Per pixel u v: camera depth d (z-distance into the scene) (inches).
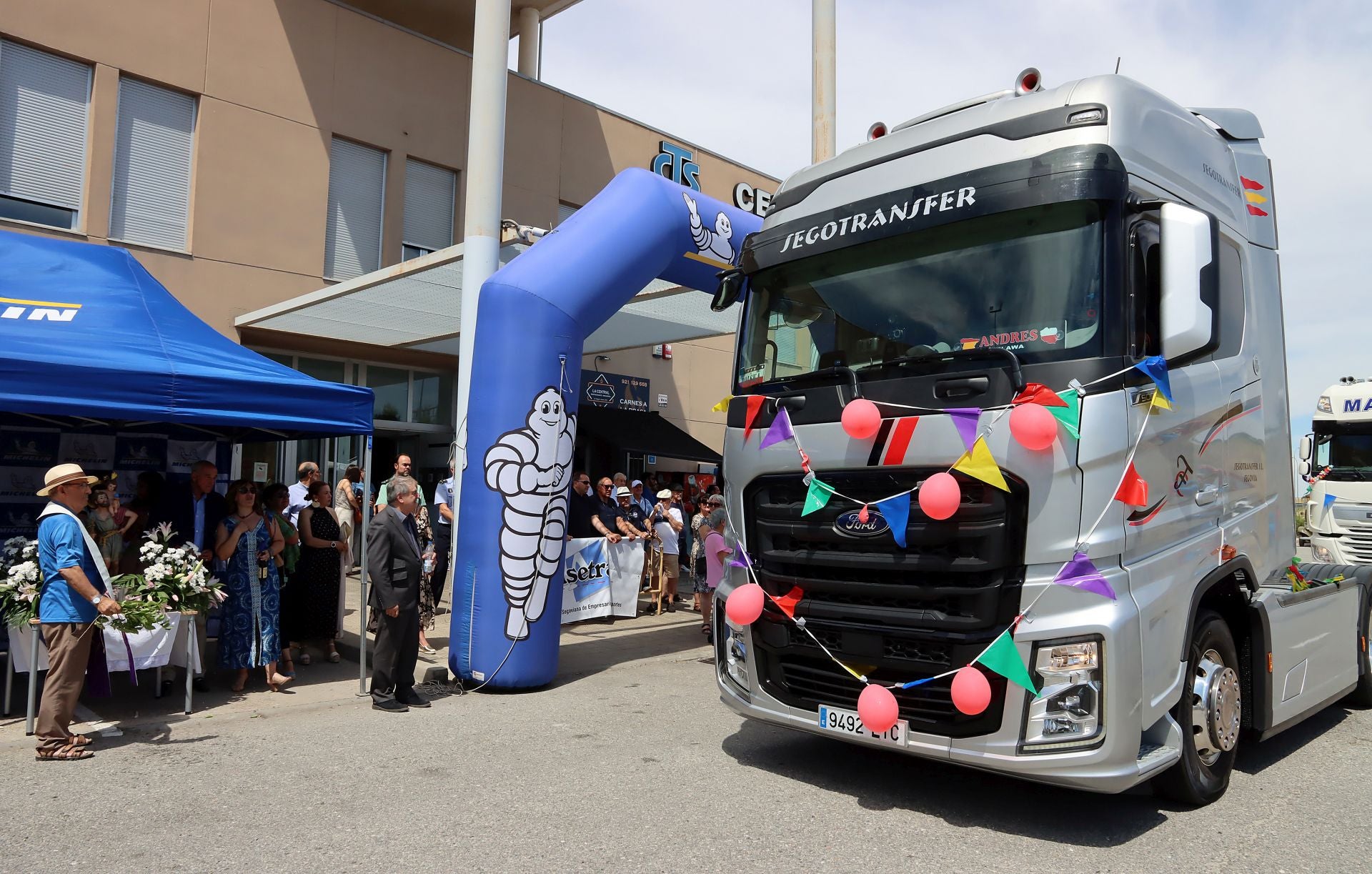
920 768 208.2
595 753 215.5
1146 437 160.4
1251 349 207.5
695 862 149.6
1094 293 157.3
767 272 209.9
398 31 564.4
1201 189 194.9
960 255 175.0
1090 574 151.3
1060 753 151.9
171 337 269.7
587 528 429.7
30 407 218.7
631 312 454.6
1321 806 185.0
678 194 321.1
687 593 566.9
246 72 499.2
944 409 161.9
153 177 470.9
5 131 426.9
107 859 148.5
